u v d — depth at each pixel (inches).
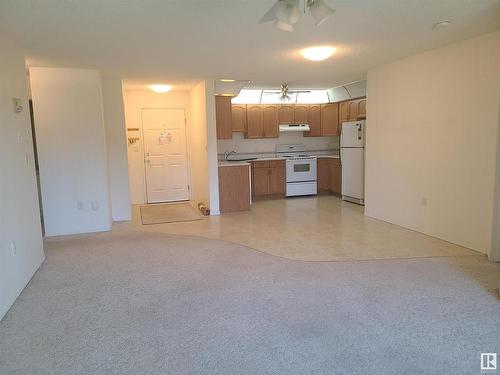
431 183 180.9
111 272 144.2
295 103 316.2
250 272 141.3
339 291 121.6
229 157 315.0
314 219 230.1
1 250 111.2
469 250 160.7
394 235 187.9
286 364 83.5
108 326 102.5
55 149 199.2
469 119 156.9
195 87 272.5
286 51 165.2
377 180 223.1
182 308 112.4
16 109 133.1
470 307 108.8
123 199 238.5
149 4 106.4
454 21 128.5
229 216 244.5
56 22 120.4
